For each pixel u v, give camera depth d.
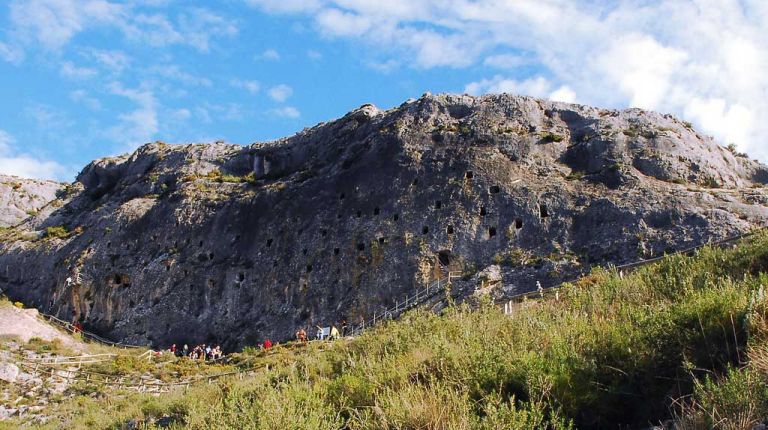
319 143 66.50
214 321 52.66
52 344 40.81
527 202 47.50
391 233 49.62
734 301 9.88
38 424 24.91
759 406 7.17
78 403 28.62
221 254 57.00
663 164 48.59
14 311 44.78
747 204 42.62
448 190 50.62
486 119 56.53
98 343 51.50
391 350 13.21
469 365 10.27
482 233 47.00
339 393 11.32
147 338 53.97
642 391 8.95
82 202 77.69
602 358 9.71
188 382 30.98
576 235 44.31
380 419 9.15
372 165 55.94
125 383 33.12
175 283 56.59
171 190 67.69
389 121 60.56
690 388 8.64
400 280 46.59
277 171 67.19
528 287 41.12
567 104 58.22
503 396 9.33
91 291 60.06
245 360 38.03
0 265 68.88
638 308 11.62
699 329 9.55
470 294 41.62
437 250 47.09
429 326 14.16
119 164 80.44
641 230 42.28
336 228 52.53
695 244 39.78
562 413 8.62
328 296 48.62
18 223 84.12
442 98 60.69
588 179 48.75
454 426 8.33
